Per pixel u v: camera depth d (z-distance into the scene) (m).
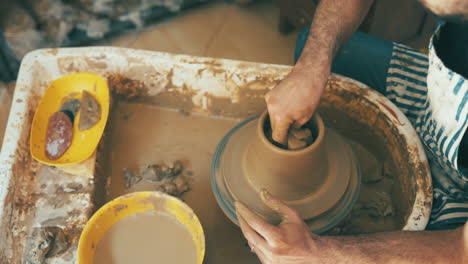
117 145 1.74
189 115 1.82
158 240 1.37
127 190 1.62
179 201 1.37
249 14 2.59
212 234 1.54
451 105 1.22
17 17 2.24
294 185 1.30
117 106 1.81
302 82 1.26
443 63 1.20
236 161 1.42
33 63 1.65
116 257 1.34
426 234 1.09
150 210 1.42
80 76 1.69
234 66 1.62
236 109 1.76
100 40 2.46
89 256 1.32
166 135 1.77
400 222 1.47
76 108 1.66
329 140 1.44
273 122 1.24
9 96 2.22
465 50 1.17
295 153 1.21
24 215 1.46
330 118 1.69
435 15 1.04
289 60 2.39
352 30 1.48
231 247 1.52
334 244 1.07
